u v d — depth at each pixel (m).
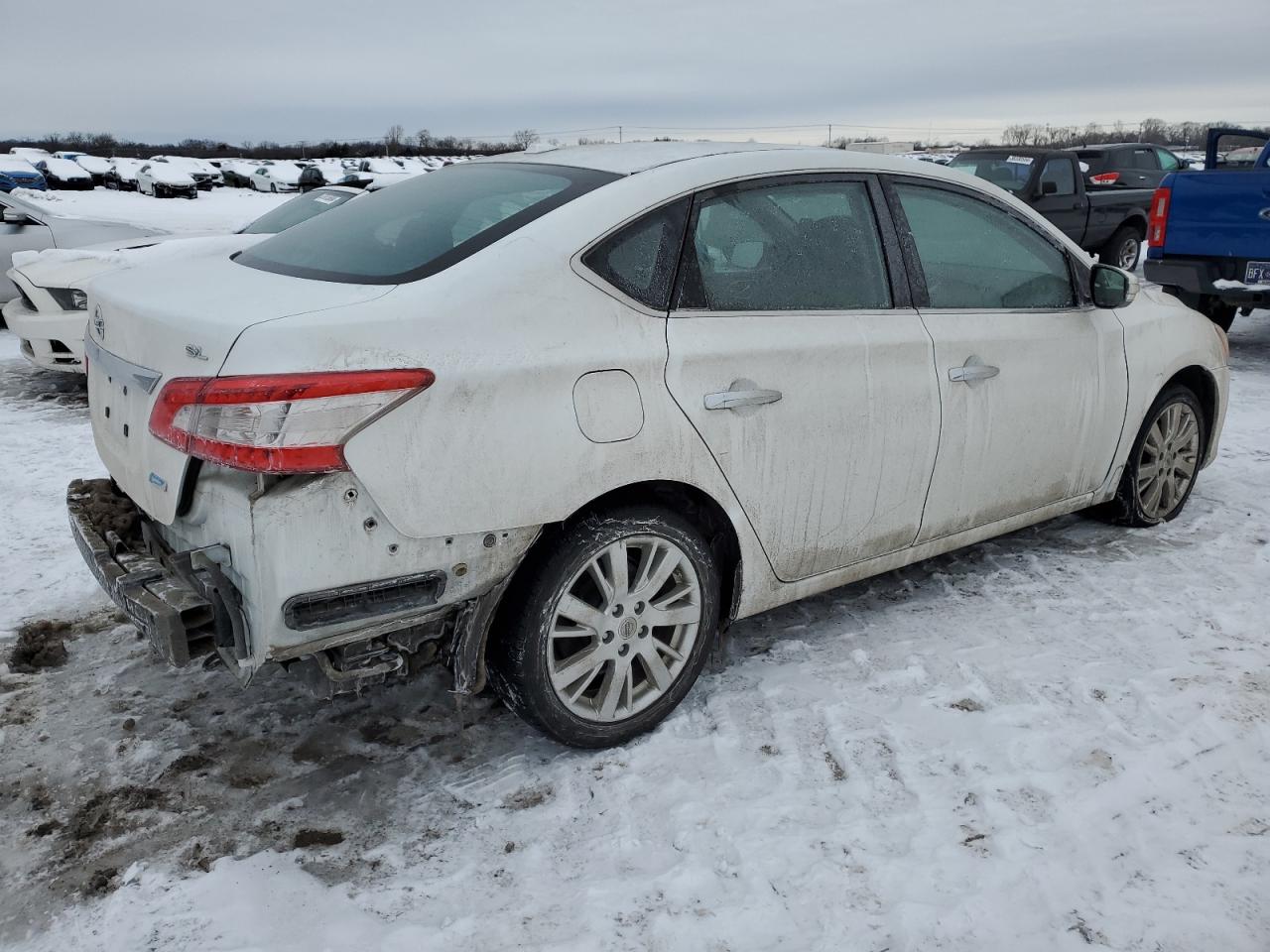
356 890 2.34
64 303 6.96
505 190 2.97
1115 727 2.98
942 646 3.49
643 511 2.77
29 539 4.39
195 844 2.50
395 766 2.83
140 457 2.57
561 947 2.16
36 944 2.18
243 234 7.63
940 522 3.57
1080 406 3.92
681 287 2.81
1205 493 5.11
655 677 2.93
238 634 2.32
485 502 2.43
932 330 3.37
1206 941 2.19
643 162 3.04
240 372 2.21
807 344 3.02
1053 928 2.22
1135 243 13.80
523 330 2.49
